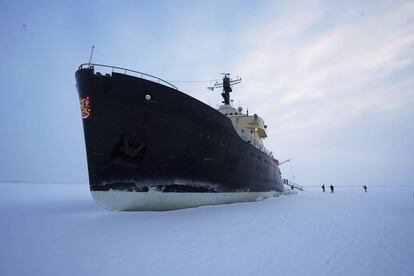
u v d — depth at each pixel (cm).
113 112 1248
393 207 1800
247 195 2006
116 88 1238
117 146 1262
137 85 1266
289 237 823
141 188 1296
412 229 970
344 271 530
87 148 1309
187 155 1416
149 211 1341
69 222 1050
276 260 597
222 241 768
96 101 1248
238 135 1830
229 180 1741
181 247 704
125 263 578
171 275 509
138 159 1283
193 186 1462
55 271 531
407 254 648
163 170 1336
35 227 953
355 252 661
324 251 669
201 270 534
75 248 692
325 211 1512
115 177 1278
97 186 1303
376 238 819
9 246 709
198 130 1461
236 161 1808
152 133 1301
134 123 1266
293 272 523
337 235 855
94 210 1438
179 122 1373
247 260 597
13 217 1183
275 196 2925
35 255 633
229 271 528
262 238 808
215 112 1580
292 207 1727
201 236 828
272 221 1110
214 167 1585
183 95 1396
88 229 920
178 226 977
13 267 553
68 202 2081
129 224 1009
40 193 3772
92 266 559
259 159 2270
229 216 1230
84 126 1302
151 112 1295
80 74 1256
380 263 581
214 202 1628
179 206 1418
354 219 1202
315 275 509
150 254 642
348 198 2867
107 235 833
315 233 884
